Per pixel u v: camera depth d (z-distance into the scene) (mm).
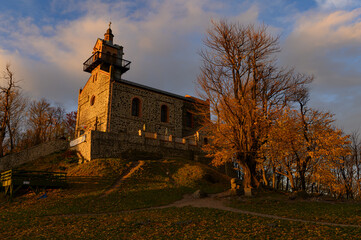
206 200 22906
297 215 16578
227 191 26078
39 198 22859
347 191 33656
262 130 23750
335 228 12797
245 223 14609
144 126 38438
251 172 24109
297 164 26500
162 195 23906
